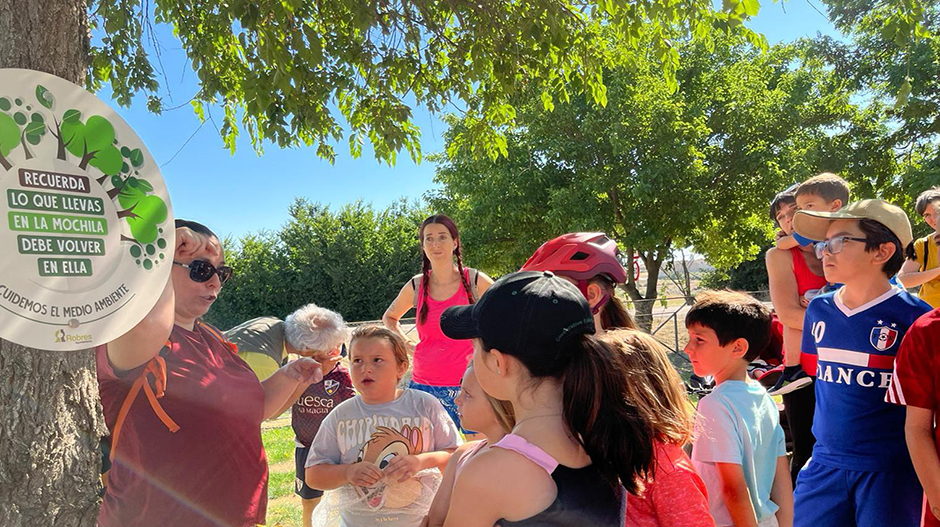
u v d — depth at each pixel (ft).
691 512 4.51
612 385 4.03
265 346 10.28
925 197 11.87
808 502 7.79
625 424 3.98
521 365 4.00
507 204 48.19
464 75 15.35
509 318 3.96
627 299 40.52
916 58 46.01
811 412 10.02
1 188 3.62
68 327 3.92
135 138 4.46
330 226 92.17
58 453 4.29
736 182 50.55
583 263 6.20
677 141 44.96
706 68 52.01
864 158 50.14
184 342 6.05
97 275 4.13
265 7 10.78
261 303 89.76
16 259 3.66
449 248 11.87
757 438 6.51
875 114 52.70
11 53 4.22
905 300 7.28
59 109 3.97
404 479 7.32
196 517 5.67
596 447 3.86
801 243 9.47
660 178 44.60
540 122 46.88
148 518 5.46
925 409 6.51
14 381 4.12
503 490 3.68
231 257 89.61
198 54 13.38
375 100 15.60
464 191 50.19
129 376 5.36
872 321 7.30
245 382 6.44
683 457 4.86
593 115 45.93
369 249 92.38
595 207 45.83
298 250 90.74
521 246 49.62
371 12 12.87
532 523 3.66
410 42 14.47
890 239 7.22
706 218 50.88
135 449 5.41
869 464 7.22
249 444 6.25
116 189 4.29
